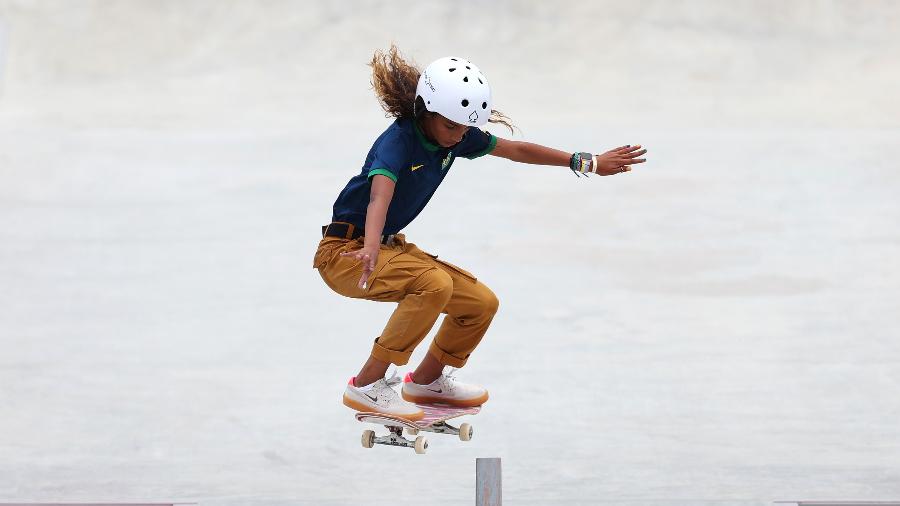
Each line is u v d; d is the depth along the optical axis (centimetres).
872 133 6981
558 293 4000
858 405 2847
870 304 3775
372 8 10038
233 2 10069
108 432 2706
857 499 2197
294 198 5641
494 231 4912
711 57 9162
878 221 4938
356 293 1883
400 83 1819
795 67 8994
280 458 2544
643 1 9844
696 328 3569
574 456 2522
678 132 7175
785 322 3606
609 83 8825
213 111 8150
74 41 9538
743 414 2798
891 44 9262
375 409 1842
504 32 9700
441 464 2523
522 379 3098
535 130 7238
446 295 1831
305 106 8244
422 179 1852
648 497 2223
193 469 2452
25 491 2269
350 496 2284
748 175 5897
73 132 7456
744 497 2219
